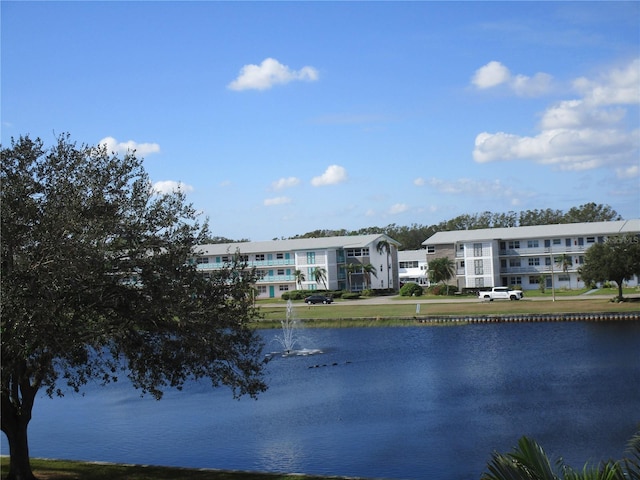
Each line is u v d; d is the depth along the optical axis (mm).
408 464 24453
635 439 10961
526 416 30500
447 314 72875
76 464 22719
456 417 31094
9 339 15648
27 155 17312
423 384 39750
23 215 16375
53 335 16047
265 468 24828
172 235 18641
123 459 27016
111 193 18016
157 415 34969
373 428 29891
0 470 21219
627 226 105500
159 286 16984
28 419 19562
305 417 32719
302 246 116375
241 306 19641
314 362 49938
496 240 108500
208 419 33344
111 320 17984
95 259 15781
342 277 117812
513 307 77125
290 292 109438
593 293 94875
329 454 26250
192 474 21141
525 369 42594
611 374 39188
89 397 41000
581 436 26797
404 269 140375
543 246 107938
